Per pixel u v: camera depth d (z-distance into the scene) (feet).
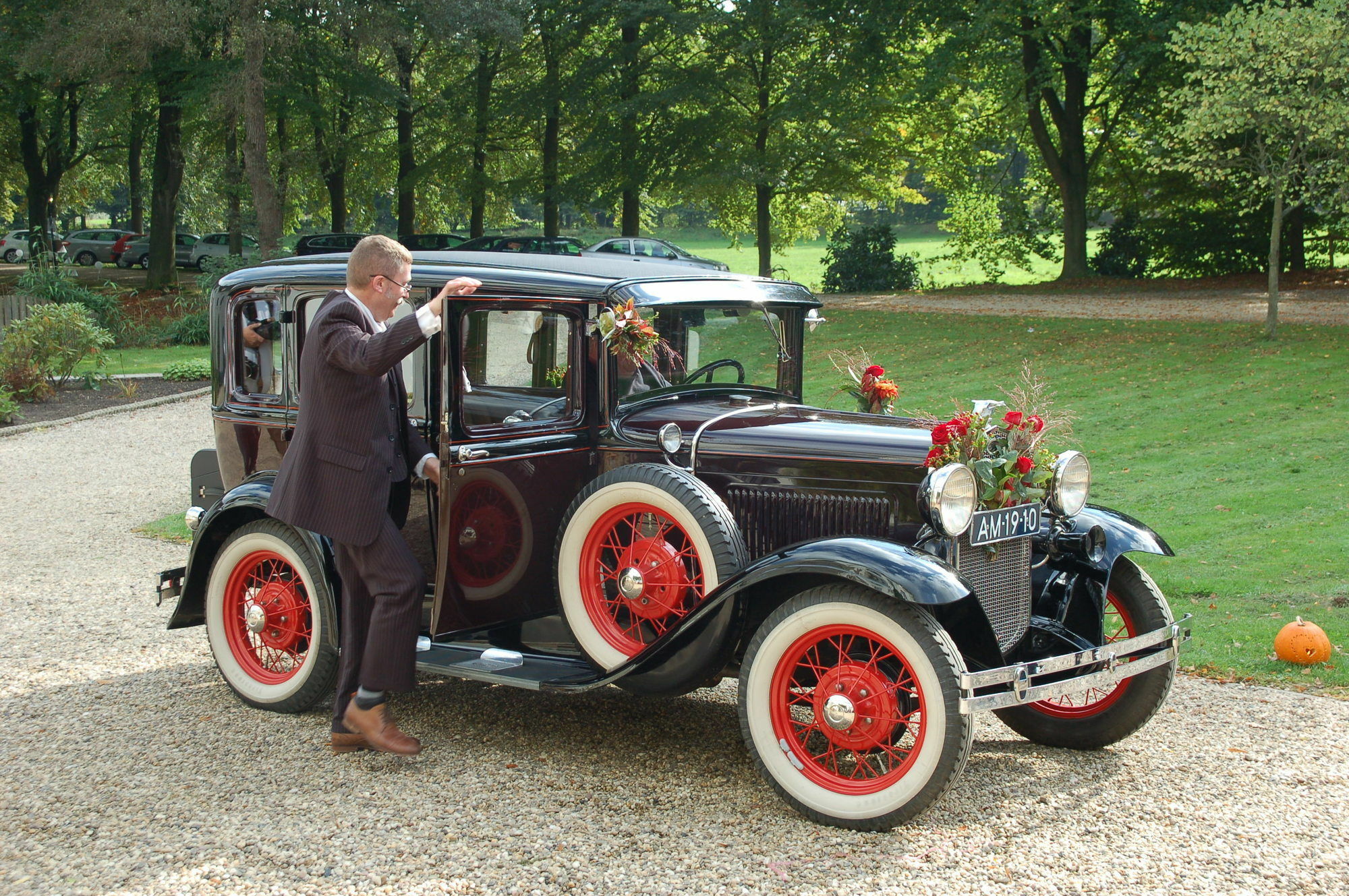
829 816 11.70
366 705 13.29
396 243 13.37
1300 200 50.11
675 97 85.92
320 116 89.20
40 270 73.56
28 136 111.24
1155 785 12.94
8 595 21.83
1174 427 37.11
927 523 12.73
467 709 15.56
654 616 13.20
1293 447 33.04
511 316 14.05
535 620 14.88
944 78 76.02
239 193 87.35
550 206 96.68
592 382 14.87
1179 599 20.71
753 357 16.69
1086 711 14.24
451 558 13.78
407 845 11.25
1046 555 14.30
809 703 13.46
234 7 72.28
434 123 104.88
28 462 37.96
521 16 86.28
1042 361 50.65
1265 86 48.01
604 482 13.30
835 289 96.17
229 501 15.25
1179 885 10.44
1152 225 90.43
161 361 64.64
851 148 92.53
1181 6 70.28
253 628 15.42
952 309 71.10
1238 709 15.49
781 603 12.83
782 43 86.07
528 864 10.85
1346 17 45.83
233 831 11.59
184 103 78.48
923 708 11.29
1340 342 48.60
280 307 15.46
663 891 10.31
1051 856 11.06
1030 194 99.14
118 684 16.55
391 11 78.18
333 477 13.03
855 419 15.47
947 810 12.19
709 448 14.16
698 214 167.53
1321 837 11.46
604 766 13.44
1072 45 80.07
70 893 10.29
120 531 27.96
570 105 92.02
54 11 77.97
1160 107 81.35
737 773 13.26
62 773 13.16
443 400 13.57
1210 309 63.26
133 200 147.84
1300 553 22.74
